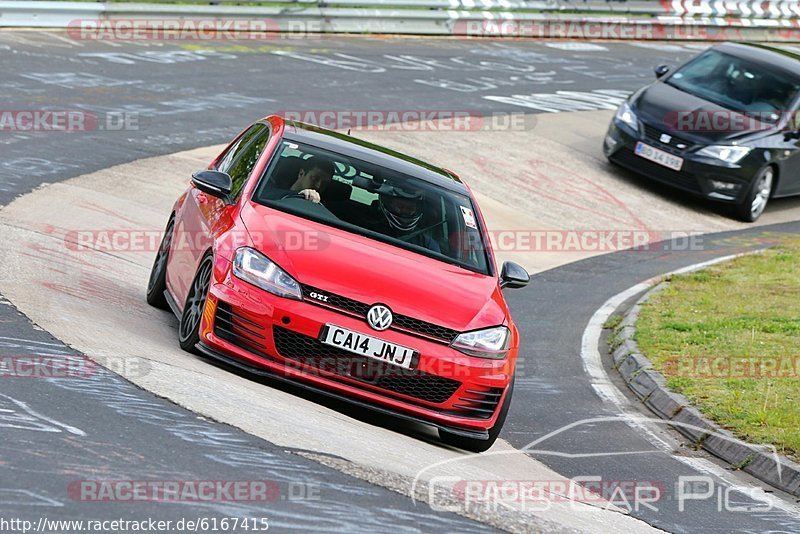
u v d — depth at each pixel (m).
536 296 43.03
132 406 19.73
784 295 43.56
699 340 36.28
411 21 92.19
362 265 23.98
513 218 53.22
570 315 40.91
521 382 32.44
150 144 49.62
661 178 59.91
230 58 70.44
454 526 17.66
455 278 25.23
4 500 14.90
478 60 86.31
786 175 60.75
